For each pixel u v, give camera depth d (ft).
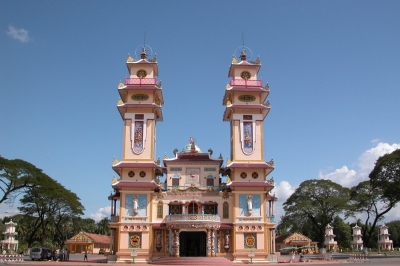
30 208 286.25
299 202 341.21
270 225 201.05
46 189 268.62
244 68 220.02
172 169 212.02
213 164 211.82
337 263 182.09
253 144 207.00
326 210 336.08
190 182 209.97
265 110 214.07
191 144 227.20
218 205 200.64
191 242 201.87
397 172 251.60
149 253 189.98
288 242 346.74
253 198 198.80
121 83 209.56
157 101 219.00
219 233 197.36
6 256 187.42
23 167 260.83
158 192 201.57
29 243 297.33
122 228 192.34
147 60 219.82
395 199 258.78
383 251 347.56
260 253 191.52
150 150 203.51
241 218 195.62
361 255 215.31
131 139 204.74
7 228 305.12
